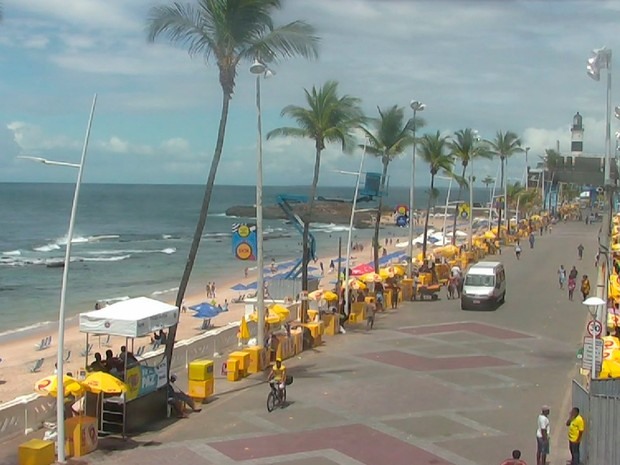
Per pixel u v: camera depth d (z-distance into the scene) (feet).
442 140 196.75
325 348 94.58
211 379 69.26
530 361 86.53
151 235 402.72
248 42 73.56
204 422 61.57
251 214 585.22
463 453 54.13
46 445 50.14
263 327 84.58
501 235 266.16
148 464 50.98
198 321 142.72
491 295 126.00
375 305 123.03
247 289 180.55
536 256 222.07
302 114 115.44
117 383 56.70
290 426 60.29
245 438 57.11
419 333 105.50
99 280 220.64
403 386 73.92
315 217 511.40
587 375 69.56
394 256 238.89
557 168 193.16
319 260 270.05
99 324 59.26
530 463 52.29
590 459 49.08
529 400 69.15
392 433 58.59
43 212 563.89
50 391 55.26
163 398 62.90
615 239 184.85
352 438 57.21
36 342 126.00
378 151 150.30
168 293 191.42
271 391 65.82
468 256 201.57
